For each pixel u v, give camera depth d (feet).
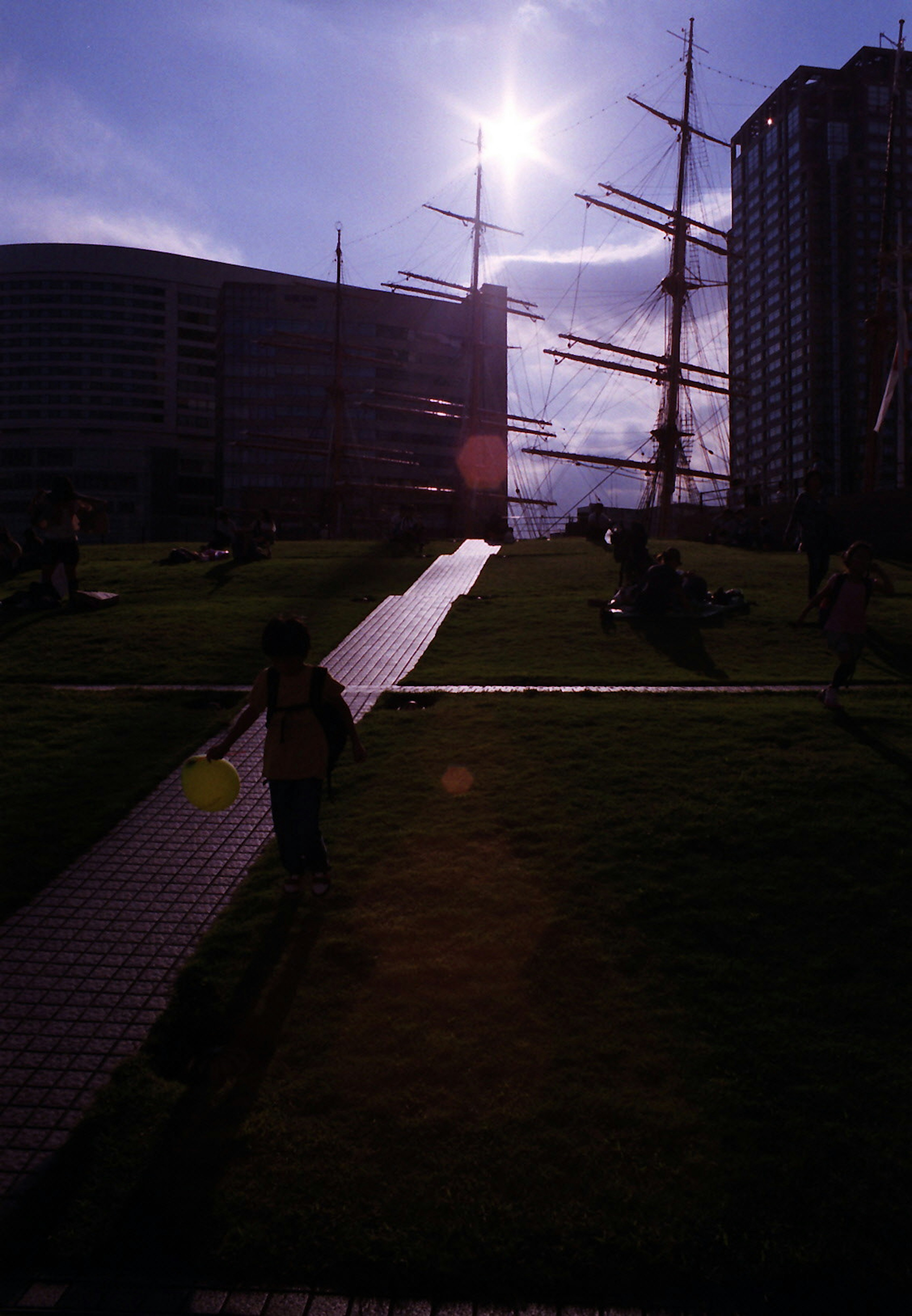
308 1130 11.79
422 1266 9.89
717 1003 14.25
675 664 39.73
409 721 30.04
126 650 42.78
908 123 460.55
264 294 394.73
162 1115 12.10
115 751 27.61
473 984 14.87
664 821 20.92
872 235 456.45
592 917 16.84
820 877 18.17
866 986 14.64
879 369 152.76
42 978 15.56
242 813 23.04
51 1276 9.92
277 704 17.10
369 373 403.54
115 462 465.47
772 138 498.28
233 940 16.52
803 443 470.39
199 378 492.13
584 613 53.01
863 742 26.40
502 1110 12.03
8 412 472.85
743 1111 11.96
